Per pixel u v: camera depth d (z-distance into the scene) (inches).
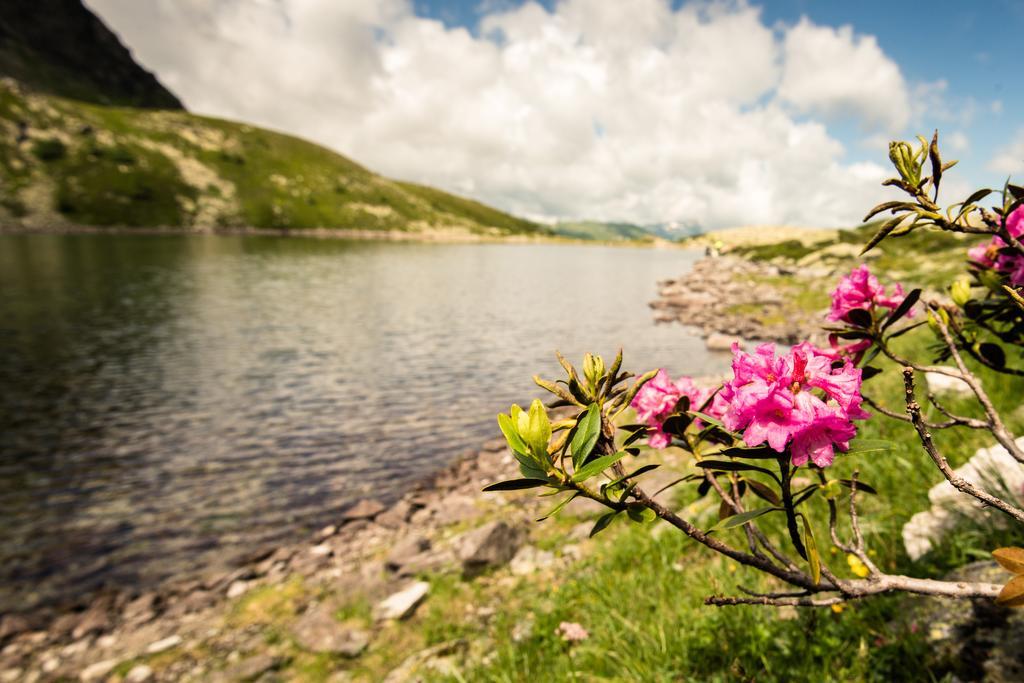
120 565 350.9
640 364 891.4
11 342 999.0
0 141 5123.0
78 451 540.7
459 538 328.2
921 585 56.2
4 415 641.0
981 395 65.9
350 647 236.5
